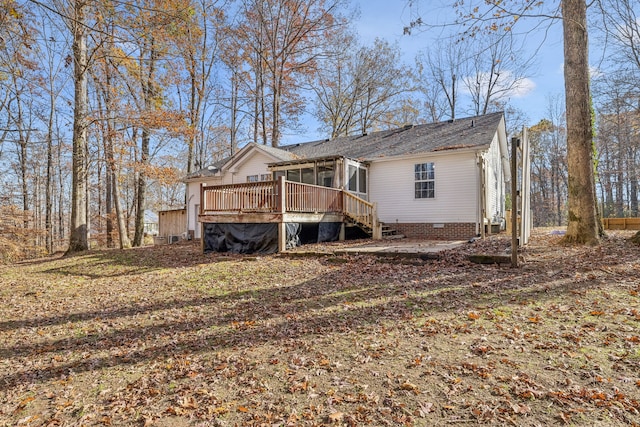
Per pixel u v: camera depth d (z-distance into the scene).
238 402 2.75
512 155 6.43
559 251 7.50
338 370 3.13
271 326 4.46
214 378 3.17
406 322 4.20
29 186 24.11
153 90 15.23
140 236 17.70
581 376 2.71
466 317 4.21
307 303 5.35
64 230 31.55
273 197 10.36
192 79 20.89
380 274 6.86
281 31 22.94
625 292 4.58
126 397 2.96
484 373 2.86
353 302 5.20
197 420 2.54
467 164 13.12
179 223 19.94
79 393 3.09
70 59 10.45
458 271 6.51
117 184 17.27
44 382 3.34
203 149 30.45
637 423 2.14
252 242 10.76
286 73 23.91
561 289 4.95
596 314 3.94
